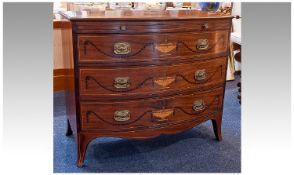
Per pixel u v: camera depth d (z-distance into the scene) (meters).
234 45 4.14
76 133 2.09
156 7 3.12
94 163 2.25
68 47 2.08
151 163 2.28
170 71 2.07
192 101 2.25
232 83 4.04
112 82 1.96
